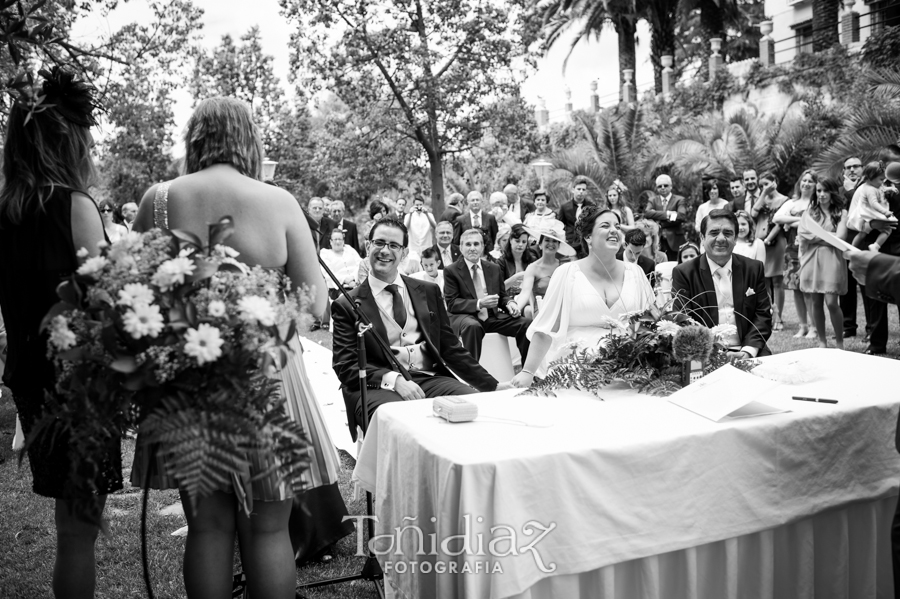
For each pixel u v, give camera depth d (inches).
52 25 93.1
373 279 163.5
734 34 1075.9
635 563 98.0
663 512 96.3
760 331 171.9
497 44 696.4
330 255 405.4
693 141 735.1
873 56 659.4
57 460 92.9
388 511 112.9
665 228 410.3
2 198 94.9
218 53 822.5
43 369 93.5
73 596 95.3
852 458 108.7
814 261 303.9
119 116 367.2
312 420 94.9
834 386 122.2
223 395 73.4
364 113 721.6
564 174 775.7
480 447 94.2
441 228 336.8
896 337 333.7
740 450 100.7
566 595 93.0
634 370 122.5
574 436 97.9
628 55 1025.5
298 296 83.4
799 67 717.9
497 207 470.6
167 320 74.8
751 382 108.2
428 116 719.1
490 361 245.6
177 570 132.9
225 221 80.7
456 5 689.6
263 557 91.7
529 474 90.0
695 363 125.2
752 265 174.6
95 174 101.7
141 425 73.0
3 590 125.6
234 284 77.6
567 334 157.0
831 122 652.7
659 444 96.0
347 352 156.7
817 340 335.9
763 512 102.0
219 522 90.3
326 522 136.3
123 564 135.2
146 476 83.2
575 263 159.8
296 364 94.2
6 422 231.0
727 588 102.2
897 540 99.9
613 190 409.7
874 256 104.0
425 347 163.9
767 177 387.9
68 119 96.8
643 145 798.5
